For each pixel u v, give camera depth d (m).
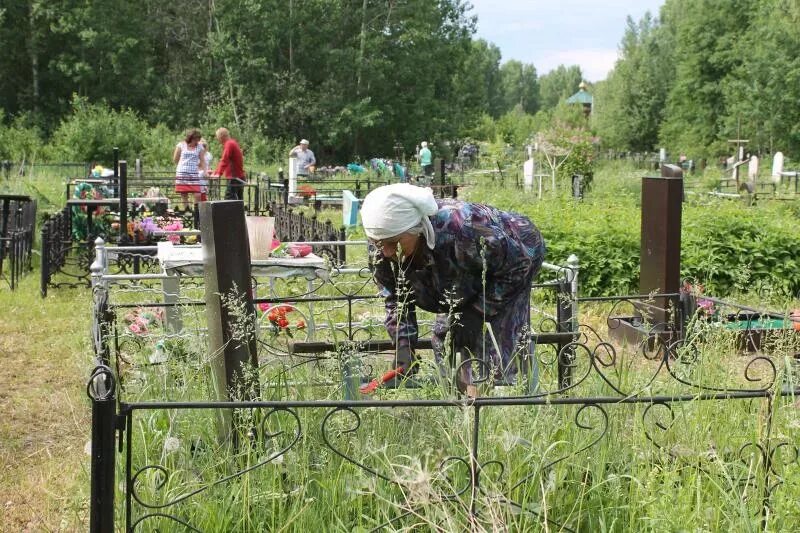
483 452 3.30
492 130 61.03
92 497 2.71
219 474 3.35
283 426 3.47
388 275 4.04
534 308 6.16
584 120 48.66
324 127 45.12
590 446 3.34
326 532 3.20
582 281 9.49
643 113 62.94
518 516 3.13
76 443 4.84
